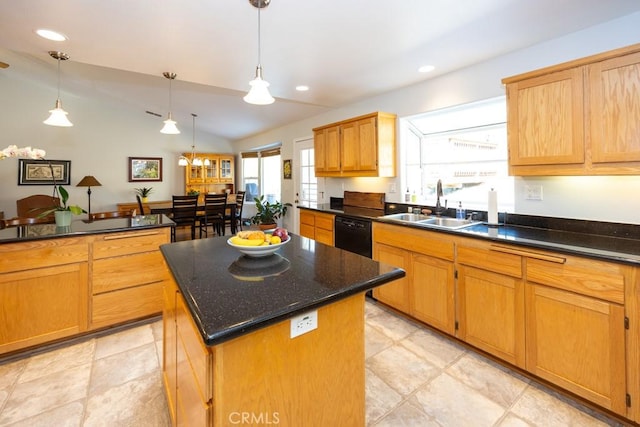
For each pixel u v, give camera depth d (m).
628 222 1.92
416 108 3.17
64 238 2.26
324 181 4.62
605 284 1.52
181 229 7.33
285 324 1.06
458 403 1.74
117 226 2.57
